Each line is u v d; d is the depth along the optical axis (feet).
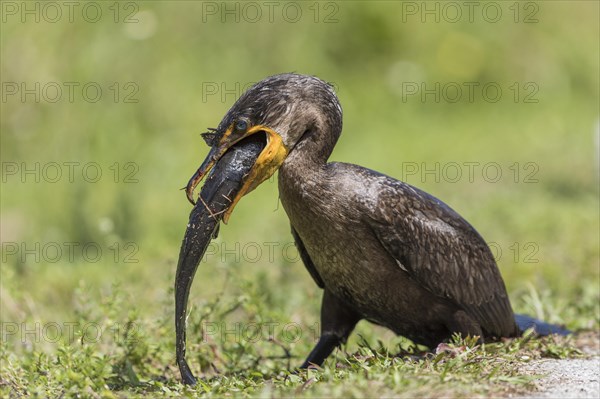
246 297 30.76
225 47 60.85
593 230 43.88
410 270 25.89
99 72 57.26
